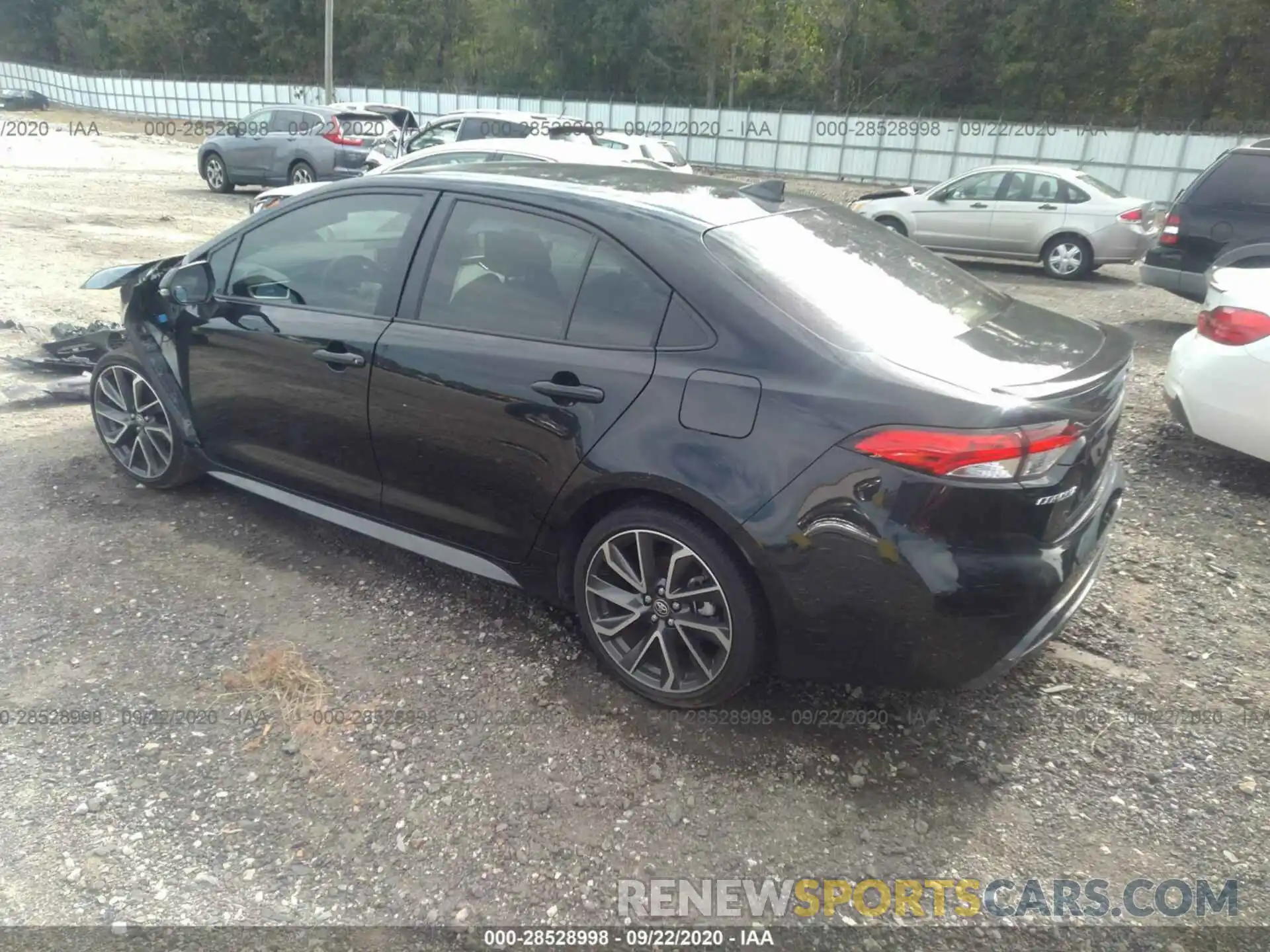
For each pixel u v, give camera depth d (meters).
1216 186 9.21
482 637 3.54
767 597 2.83
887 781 2.90
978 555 2.61
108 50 58.31
